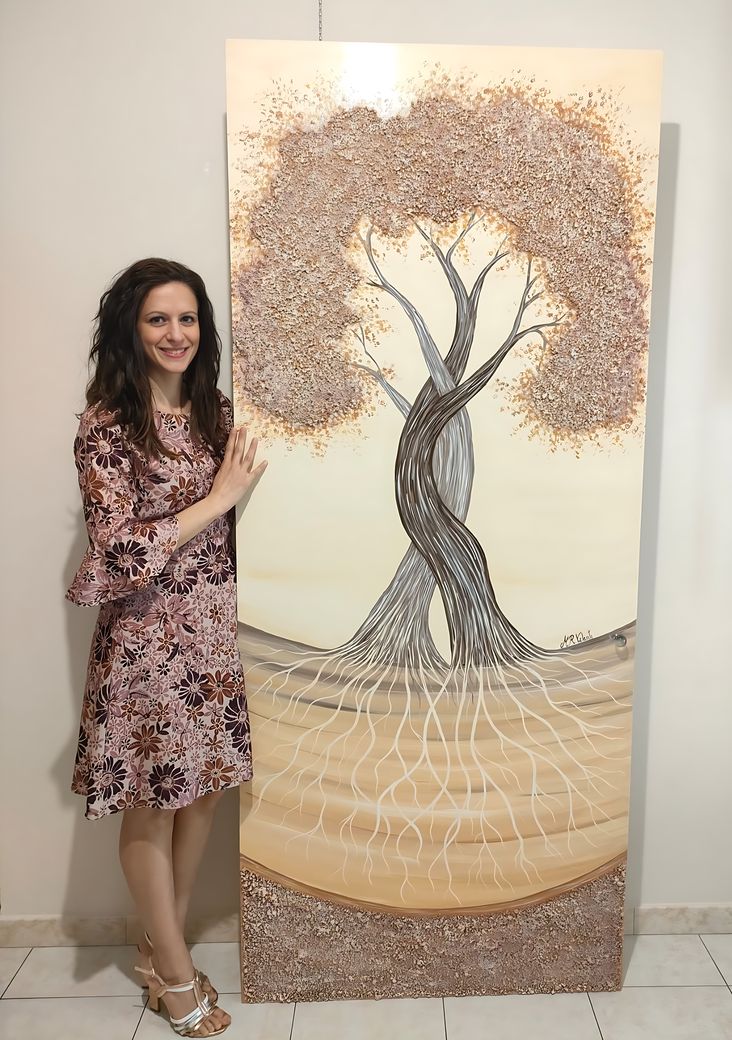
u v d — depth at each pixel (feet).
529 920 7.32
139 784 6.52
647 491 7.82
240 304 6.60
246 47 6.39
